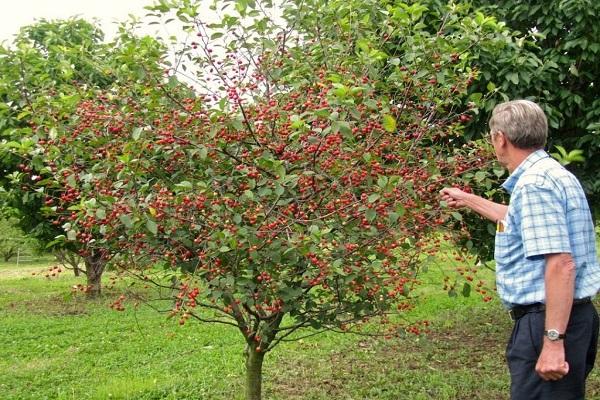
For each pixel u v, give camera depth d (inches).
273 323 139.5
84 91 145.9
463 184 139.8
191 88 132.3
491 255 208.1
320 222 113.6
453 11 151.9
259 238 110.2
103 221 115.7
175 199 115.6
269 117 118.7
